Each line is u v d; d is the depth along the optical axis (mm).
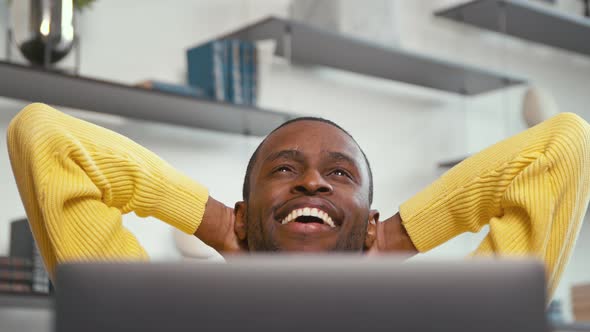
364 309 464
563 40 3898
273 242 1211
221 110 2793
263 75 3174
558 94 4031
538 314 458
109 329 471
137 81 2906
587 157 1245
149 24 2967
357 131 3395
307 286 467
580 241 3873
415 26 3594
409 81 3521
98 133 1279
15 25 2459
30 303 2479
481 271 462
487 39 3824
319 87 3320
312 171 1208
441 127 3627
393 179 3449
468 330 459
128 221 2809
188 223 1314
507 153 1293
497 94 3814
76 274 475
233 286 469
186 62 2988
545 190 1231
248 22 3182
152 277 473
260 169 1250
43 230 1229
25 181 1220
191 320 469
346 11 3170
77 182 1196
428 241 1340
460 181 1328
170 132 2953
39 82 2496
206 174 3002
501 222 1265
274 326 467
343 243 1211
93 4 2852
